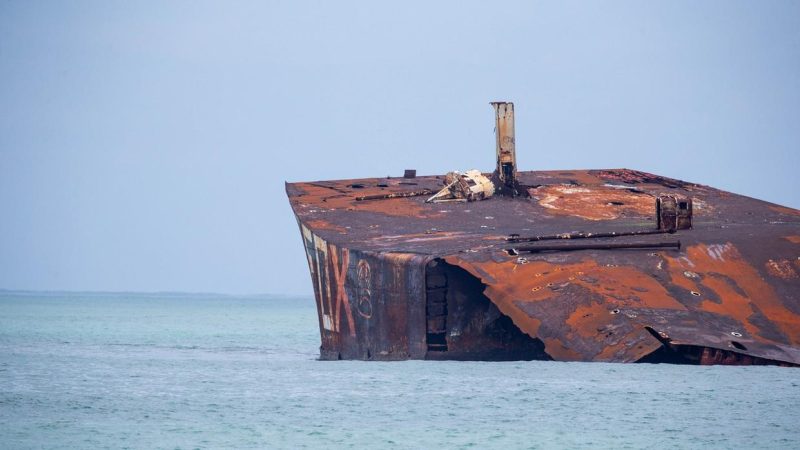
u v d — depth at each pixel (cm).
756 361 13625
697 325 14162
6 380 15612
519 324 14412
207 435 10856
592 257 15538
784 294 15300
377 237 18325
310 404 12694
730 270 15650
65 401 13262
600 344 13912
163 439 10681
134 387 14638
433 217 19850
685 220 17562
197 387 14550
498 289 14838
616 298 14488
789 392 12875
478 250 15762
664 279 15112
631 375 14300
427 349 15712
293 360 19512
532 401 12531
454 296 15725
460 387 13600
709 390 13062
